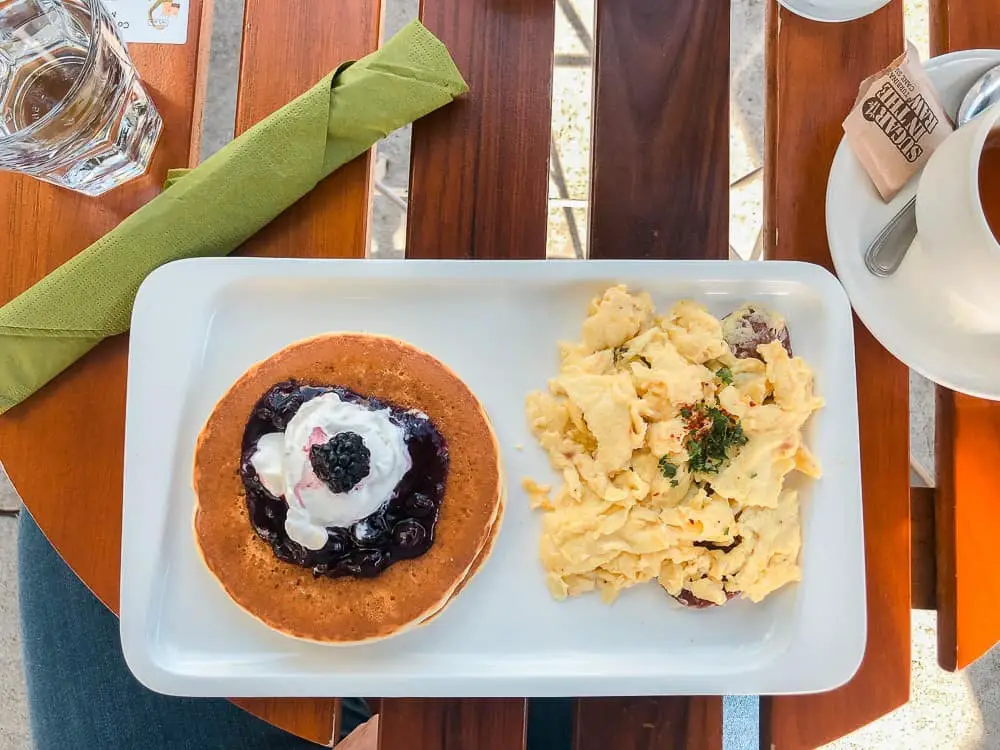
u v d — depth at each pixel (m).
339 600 0.84
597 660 0.88
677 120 0.94
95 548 0.90
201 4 0.98
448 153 0.93
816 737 0.89
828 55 0.94
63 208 0.94
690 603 0.89
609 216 0.93
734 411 0.89
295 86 0.95
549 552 0.89
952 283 0.77
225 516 0.85
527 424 0.92
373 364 0.87
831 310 0.89
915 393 1.48
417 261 0.90
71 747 1.16
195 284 0.90
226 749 1.17
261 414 0.84
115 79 0.87
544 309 0.93
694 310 0.91
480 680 0.85
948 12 0.95
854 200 0.89
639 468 0.90
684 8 0.94
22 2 0.90
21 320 0.89
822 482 0.89
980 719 1.50
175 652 0.88
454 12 0.95
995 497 0.91
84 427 0.91
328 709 0.89
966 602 0.90
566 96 1.51
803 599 0.88
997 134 0.76
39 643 1.18
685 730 0.89
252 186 0.91
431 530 0.84
